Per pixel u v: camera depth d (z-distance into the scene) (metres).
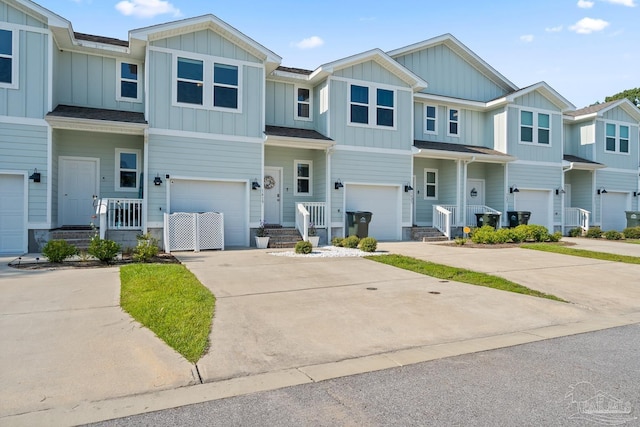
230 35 13.15
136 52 13.05
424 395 3.43
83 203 13.10
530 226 15.80
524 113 18.56
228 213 13.39
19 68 11.24
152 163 12.36
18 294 6.30
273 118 15.34
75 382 3.54
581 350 4.60
